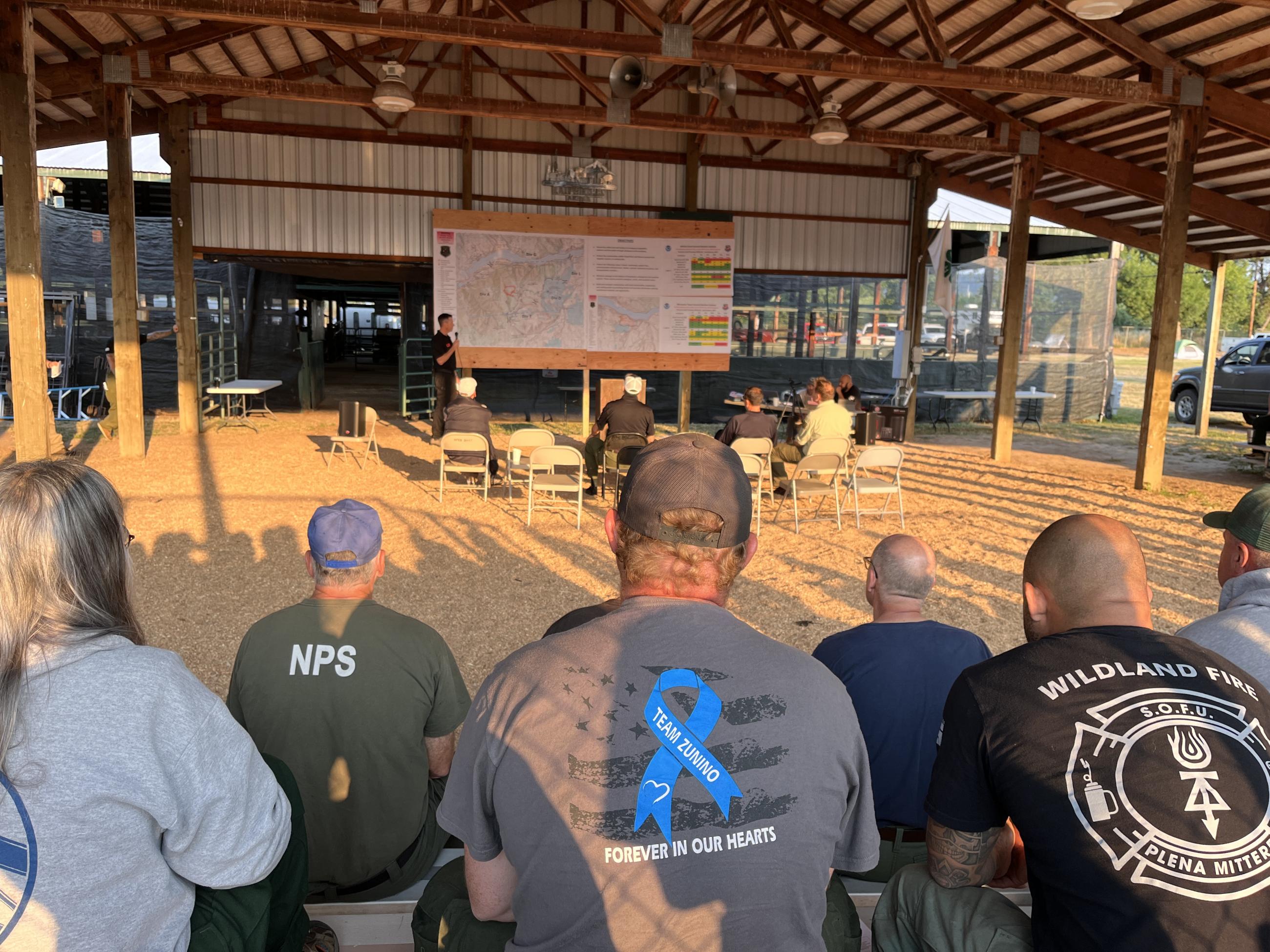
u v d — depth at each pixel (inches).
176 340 520.7
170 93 447.2
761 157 530.6
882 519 327.3
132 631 49.9
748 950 43.5
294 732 75.2
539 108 407.8
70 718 43.7
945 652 87.7
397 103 328.2
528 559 261.7
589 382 519.5
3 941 42.8
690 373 530.6
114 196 381.7
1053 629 64.7
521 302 502.6
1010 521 326.3
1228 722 53.9
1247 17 313.7
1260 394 629.9
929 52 331.6
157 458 398.6
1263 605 79.8
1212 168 442.9
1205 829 50.5
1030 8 345.7
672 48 312.5
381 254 498.0
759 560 266.1
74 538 46.6
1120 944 49.7
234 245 479.8
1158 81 349.1
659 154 521.0
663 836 43.2
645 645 46.4
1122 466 462.0
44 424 305.1
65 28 343.6
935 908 63.8
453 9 469.4
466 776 47.2
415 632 79.1
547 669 46.0
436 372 478.9
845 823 50.5
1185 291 1644.9
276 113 477.4
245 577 232.8
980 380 680.4
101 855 43.8
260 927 52.4
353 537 80.4
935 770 60.0
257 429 499.8
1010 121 441.4
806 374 631.8
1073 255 682.8
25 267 298.0
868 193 547.5
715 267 518.3
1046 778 53.6
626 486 50.8
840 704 47.5
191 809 46.5
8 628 44.5
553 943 43.8
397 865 79.0
